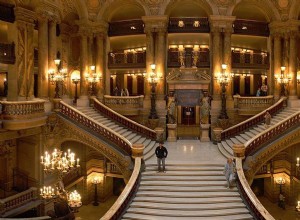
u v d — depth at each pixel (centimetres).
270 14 2506
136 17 2753
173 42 2802
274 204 2414
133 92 2897
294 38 2450
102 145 1903
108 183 2550
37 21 2197
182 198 1484
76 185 2456
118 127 2261
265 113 2281
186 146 2161
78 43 2736
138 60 2592
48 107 2016
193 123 2819
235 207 1426
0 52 1894
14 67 1994
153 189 1541
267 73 2692
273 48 2555
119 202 1376
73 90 2742
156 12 2441
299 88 2580
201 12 2661
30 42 2070
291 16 2419
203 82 2305
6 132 1720
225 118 2355
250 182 1733
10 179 2039
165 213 1379
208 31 2520
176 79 2317
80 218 2181
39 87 2072
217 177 1636
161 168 1695
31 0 1983
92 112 2377
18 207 1800
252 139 1794
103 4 2495
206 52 2555
